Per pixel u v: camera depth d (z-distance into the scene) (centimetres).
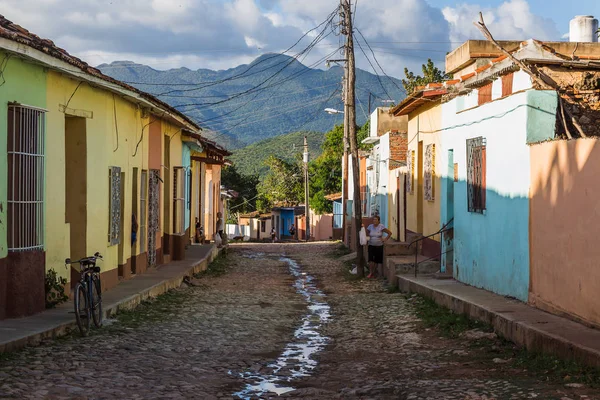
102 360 891
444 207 1842
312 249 3722
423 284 1614
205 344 1069
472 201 1564
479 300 1281
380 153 3136
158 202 2108
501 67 1369
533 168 1194
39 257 1130
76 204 1382
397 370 908
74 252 1381
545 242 1141
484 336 1084
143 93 1645
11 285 1073
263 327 1266
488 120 1438
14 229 1081
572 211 1038
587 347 821
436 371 886
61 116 1252
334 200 5175
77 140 1383
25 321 1048
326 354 1052
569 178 1048
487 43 1934
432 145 1991
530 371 847
